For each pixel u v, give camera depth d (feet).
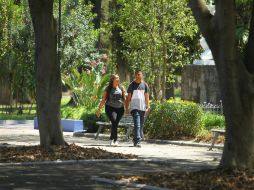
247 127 65.00
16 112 208.85
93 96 164.14
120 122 125.29
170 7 163.43
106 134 137.18
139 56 169.89
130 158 87.40
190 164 84.53
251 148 65.05
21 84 199.93
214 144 114.42
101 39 214.07
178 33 166.71
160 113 127.24
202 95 166.61
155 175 67.21
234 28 63.98
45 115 90.33
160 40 166.20
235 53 64.54
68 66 203.31
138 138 111.04
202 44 180.65
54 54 90.84
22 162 80.23
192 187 59.11
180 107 126.31
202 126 127.24
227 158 65.36
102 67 176.65
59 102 91.35
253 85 65.10
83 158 84.53
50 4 90.22
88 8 209.87
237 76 64.69
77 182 65.62
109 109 112.27
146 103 111.34
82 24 205.87
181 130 125.80
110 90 111.65
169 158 92.79
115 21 189.16
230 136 65.16
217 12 64.28
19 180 66.74
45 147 89.92
